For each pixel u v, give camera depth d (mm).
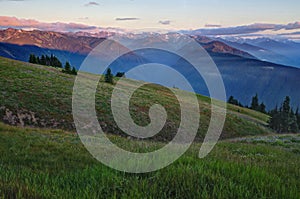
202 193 4992
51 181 5609
